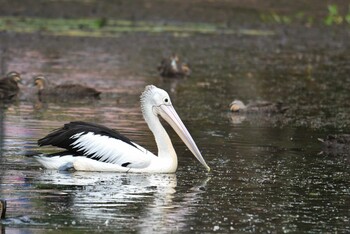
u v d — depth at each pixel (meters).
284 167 14.42
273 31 36.19
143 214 11.43
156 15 38.12
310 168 14.40
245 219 11.36
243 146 16.17
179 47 31.47
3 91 21.20
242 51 31.45
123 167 13.67
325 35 35.91
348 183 13.39
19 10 37.41
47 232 10.59
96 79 24.62
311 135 17.59
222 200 12.22
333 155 15.57
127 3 40.31
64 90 21.73
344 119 19.77
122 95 22.27
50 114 18.98
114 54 29.44
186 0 41.56
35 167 13.77
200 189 12.79
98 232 10.63
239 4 41.19
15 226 10.80
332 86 24.92
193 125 18.44
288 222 11.28
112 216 11.30
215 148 15.88
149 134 16.83
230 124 18.72
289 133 17.77
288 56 30.77
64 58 28.05
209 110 20.61
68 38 32.06
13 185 12.66
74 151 13.71
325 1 42.31
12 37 31.47
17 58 27.47
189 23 36.97
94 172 13.59
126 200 12.06
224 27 36.44
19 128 16.97
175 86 24.23
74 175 13.37
